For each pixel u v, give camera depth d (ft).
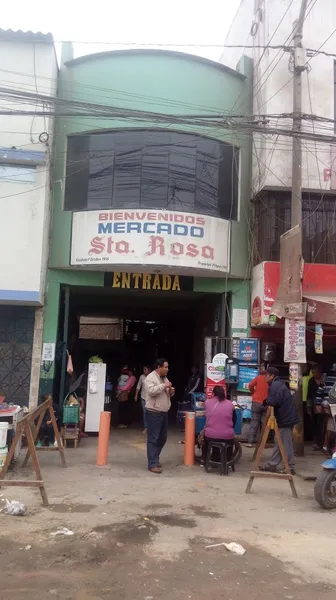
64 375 38.93
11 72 37.32
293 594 13.58
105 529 18.01
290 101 39.55
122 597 13.09
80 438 36.81
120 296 47.47
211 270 38.32
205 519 19.54
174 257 36.88
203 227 38.04
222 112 40.96
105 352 67.77
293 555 16.24
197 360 53.01
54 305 39.14
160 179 38.81
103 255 37.09
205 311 48.91
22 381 37.96
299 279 32.35
